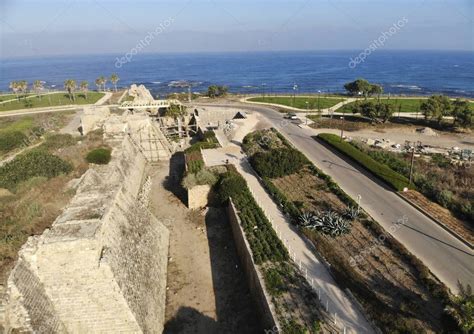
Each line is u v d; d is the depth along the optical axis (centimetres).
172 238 4006
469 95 15300
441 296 2453
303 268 2898
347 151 5525
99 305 2381
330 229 3412
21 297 2109
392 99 11431
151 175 5919
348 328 2284
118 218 2888
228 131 7119
